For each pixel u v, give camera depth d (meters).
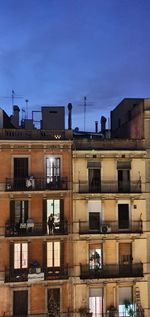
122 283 34.56
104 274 34.41
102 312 34.25
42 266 33.78
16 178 33.94
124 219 35.44
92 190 35.12
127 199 35.41
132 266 34.84
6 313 33.03
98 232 34.62
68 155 35.00
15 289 33.28
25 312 33.47
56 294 33.97
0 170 33.94
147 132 35.94
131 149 35.62
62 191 34.28
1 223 33.59
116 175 35.56
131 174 35.66
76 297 34.06
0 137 34.12
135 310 34.28
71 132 35.28
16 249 33.72
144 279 34.84
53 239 34.16
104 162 35.47
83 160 35.16
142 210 35.47
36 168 34.47
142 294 34.75
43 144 34.44
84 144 35.34
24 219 34.09
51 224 34.00
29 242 33.78
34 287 33.56
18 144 34.03
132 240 35.03
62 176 34.69
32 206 34.16
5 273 33.06
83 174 35.06
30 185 33.78
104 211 35.03
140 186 35.47
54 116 38.72
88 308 33.97
